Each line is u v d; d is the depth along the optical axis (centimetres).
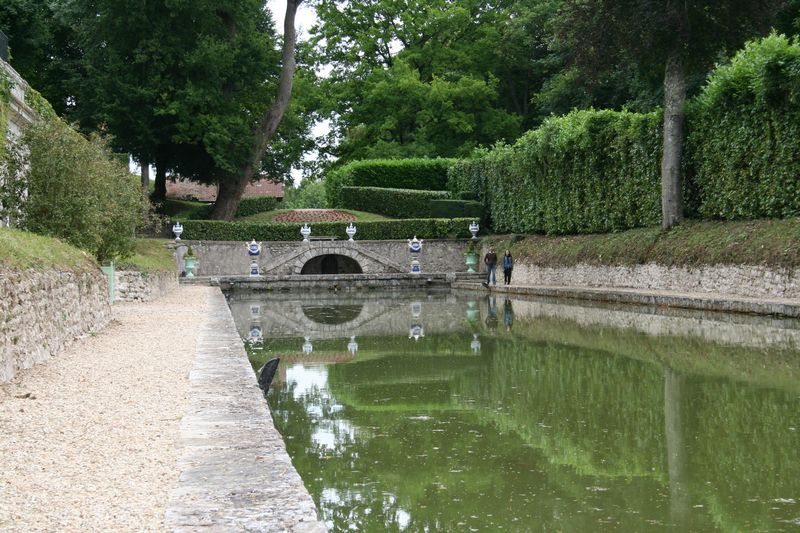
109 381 814
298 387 1039
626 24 2422
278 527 374
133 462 493
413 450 698
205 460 497
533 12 5144
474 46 5412
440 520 518
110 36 3719
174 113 3681
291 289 3694
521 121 5406
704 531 481
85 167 1708
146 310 1805
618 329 1605
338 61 5594
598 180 3089
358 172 4741
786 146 2112
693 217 2592
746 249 2058
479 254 4100
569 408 857
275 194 7056
